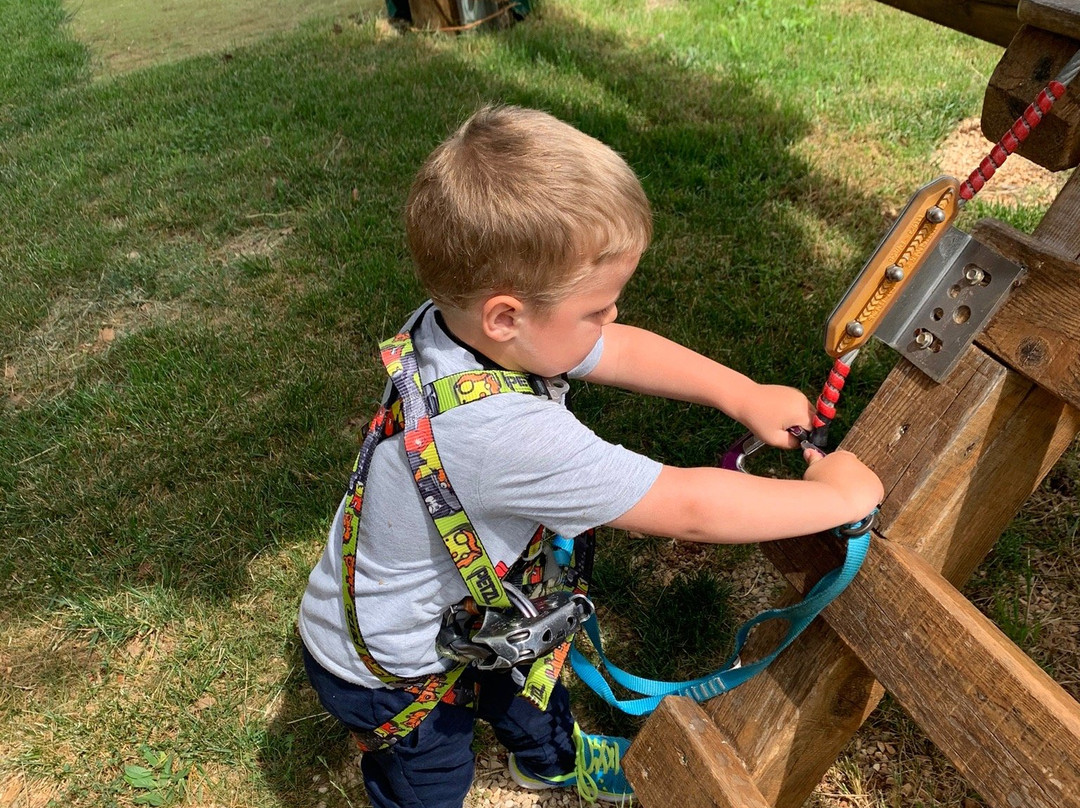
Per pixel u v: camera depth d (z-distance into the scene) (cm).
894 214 348
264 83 577
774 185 370
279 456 286
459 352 133
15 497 286
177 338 346
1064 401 116
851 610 133
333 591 154
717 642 223
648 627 226
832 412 139
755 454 261
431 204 127
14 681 239
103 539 270
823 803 190
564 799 205
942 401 123
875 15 548
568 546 160
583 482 126
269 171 459
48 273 402
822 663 141
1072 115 121
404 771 166
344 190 426
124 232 428
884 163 380
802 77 469
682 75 491
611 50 548
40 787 216
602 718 214
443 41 612
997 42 219
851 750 196
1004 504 133
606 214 122
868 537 128
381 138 466
